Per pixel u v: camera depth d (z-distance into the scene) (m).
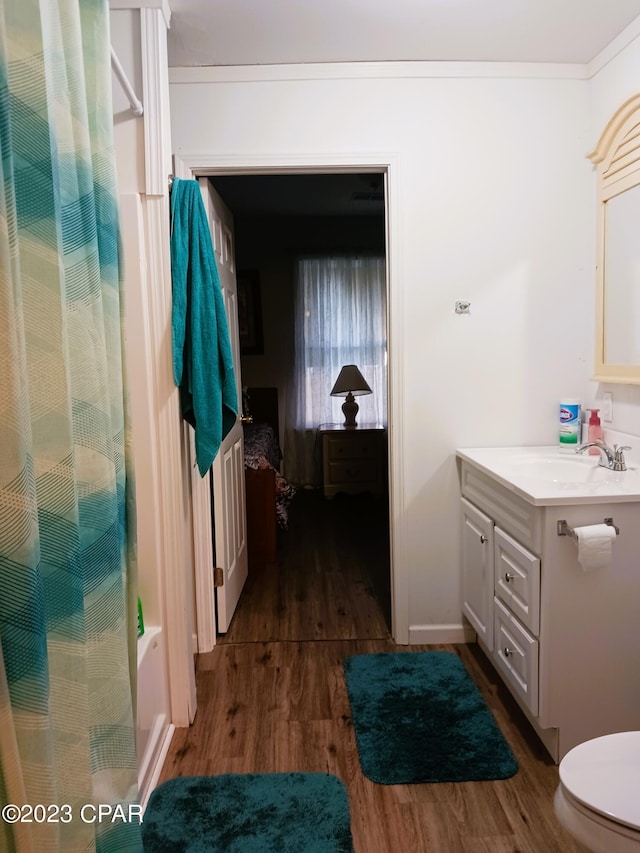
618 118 2.03
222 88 2.25
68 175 1.04
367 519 4.31
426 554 2.46
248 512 3.47
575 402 2.28
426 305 2.35
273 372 5.18
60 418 0.95
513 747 1.80
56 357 0.95
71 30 1.07
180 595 1.92
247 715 2.00
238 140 2.27
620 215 2.09
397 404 2.38
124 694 1.19
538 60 2.25
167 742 1.86
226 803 1.59
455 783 1.64
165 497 1.90
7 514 0.80
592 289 2.32
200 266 1.93
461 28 2.02
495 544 2.02
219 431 1.93
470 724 1.89
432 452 2.41
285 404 5.19
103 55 1.26
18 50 0.88
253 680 2.22
